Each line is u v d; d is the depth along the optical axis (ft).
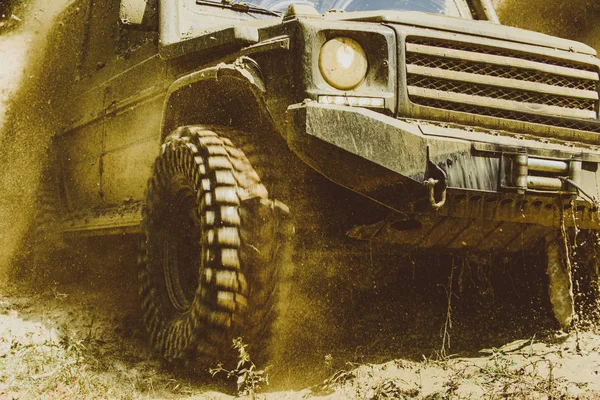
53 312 14.96
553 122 11.12
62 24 20.17
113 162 16.21
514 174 9.92
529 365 9.95
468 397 8.88
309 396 10.03
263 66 10.66
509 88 10.91
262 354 10.91
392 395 9.37
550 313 11.76
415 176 9.70
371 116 9.75
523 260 11.87
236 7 14.03
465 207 10.09
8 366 11.11
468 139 10.00
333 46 10.25
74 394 10.30
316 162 10.01
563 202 10.28
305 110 9.75
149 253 12.60
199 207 10.94
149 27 13.24
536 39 11.38
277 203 10.84
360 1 14.60
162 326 12.03
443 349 10.67
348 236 11.08
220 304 10.40
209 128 11.53
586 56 11.58
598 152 10.62
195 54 12.23
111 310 15.28
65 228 18.12
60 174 19.51
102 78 16.60
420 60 10.58
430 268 12.01
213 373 10.54
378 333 11.55
